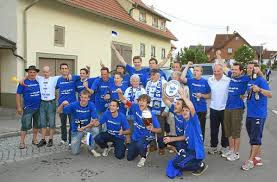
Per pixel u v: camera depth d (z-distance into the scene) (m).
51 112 8.26
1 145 8.30
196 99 7.68
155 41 26.44
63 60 14.65
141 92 7.78
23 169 6.52
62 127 8.48
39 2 12.91
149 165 6.91
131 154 7.12
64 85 8.27
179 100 6.55
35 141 8.42
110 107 7.26
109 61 18.48
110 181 5.93
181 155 6.35
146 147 6.94
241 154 7.88
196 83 7.68
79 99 8.09
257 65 6.75
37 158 7.26
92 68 16.78
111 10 19.41
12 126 10.26
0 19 12.33
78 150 7.61
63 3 13.88
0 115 11.73
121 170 6.55
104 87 8.19
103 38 17.80
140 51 23.28
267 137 9.97
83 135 7.84
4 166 6.68
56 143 8.60
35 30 12.82
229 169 6.71
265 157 7.66
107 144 7.58
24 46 12.36
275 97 24.31
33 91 8.02
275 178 6.21
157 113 7.67
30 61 12.63
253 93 6.67
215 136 7.80
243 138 9.73
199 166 6.32
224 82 7.52
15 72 12.23
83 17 15.86
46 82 8.20
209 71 18.41
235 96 7.19
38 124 8.32
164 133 7.79
